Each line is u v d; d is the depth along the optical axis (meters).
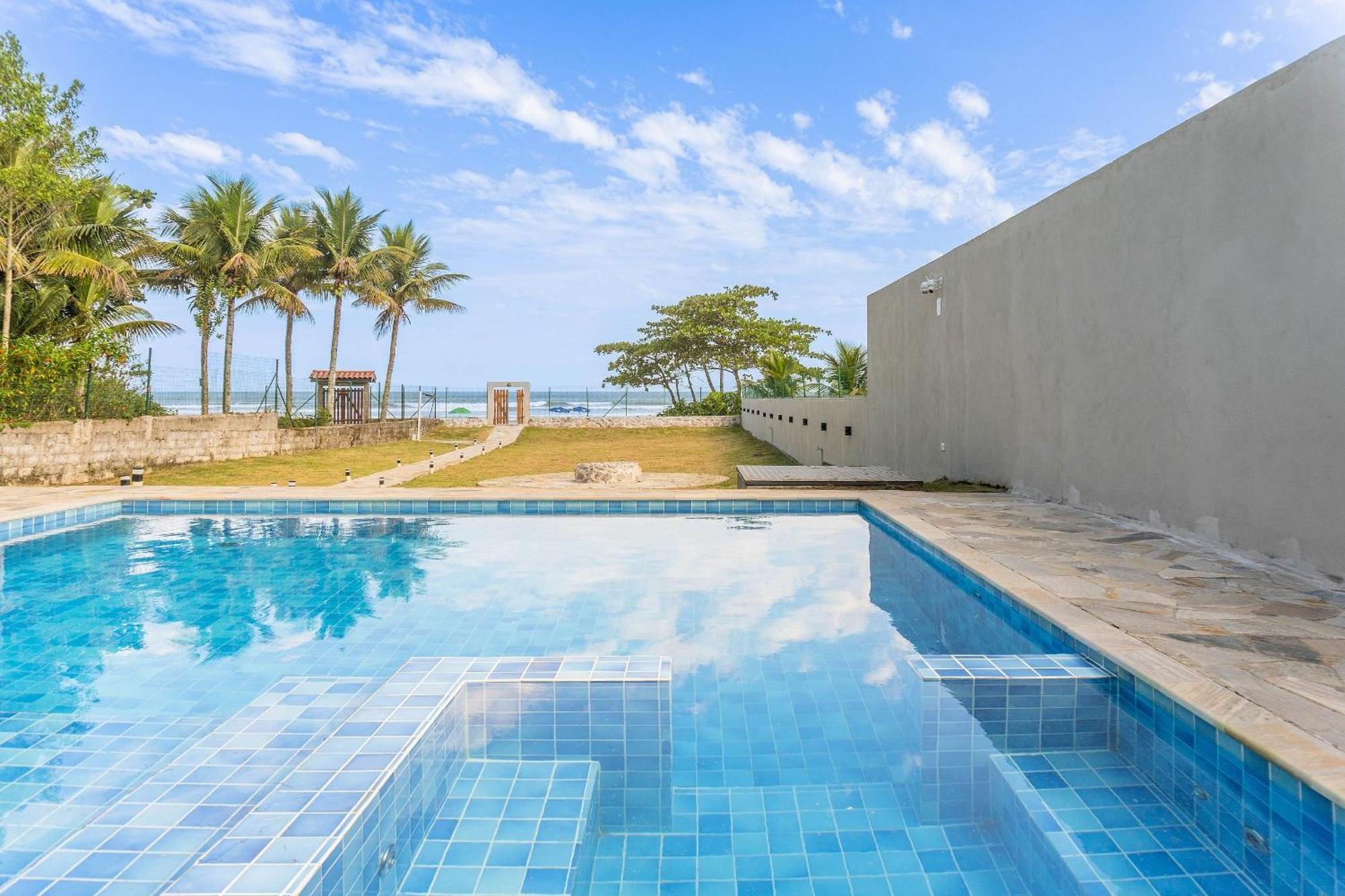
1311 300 4.30
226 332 17.58
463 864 1.97
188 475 13.75
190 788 1.97
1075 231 6.77
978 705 2.67
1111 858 1.97
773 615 4.37
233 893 1.46
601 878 2.05
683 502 7.96
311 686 2.70
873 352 12.41
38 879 1.60
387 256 23.84
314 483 13.02
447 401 30.05
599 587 5.05
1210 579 4.16
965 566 4.60
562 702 2.55
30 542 6.52
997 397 8.29
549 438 25.02
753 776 2.57
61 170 12.31
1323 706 2.33
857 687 3.29
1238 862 1.98
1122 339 6.11
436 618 4.37
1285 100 4.48
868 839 2.22
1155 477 5.72
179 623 4.30
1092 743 2.67
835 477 9.80
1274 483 4.55
